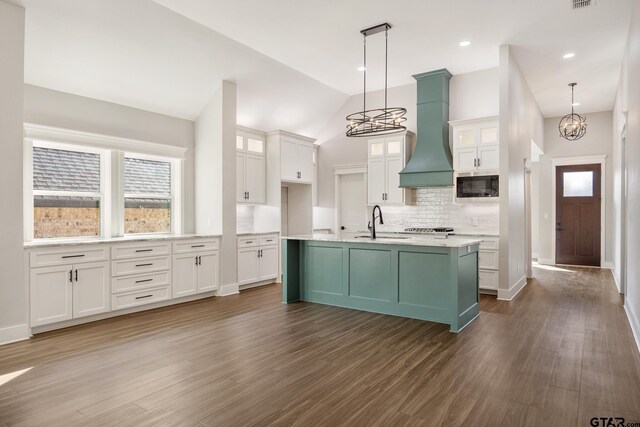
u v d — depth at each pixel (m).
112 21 4.24
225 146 5.76
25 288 3.77
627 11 4.35
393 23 4.71
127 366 3.07
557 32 4.91
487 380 2.81
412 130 7.02
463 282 4.15
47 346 3.54
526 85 6.74
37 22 3.92
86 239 4.71
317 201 8.20
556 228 9.02
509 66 5.36
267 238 6.52
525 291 6.02
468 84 6.39
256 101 6.49
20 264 3.67
